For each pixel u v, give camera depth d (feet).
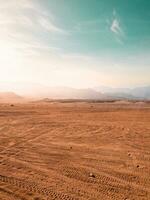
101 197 23.91
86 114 94.58
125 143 47.32
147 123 69.87
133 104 176.76
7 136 54.19
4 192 24.89
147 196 24.29
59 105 156.56
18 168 32.81
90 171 31.73
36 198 23.52
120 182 27.99
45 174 30.50
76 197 23.85
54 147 44.55
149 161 36.14
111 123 70.59
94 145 45.93
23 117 85.56
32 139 51.34
